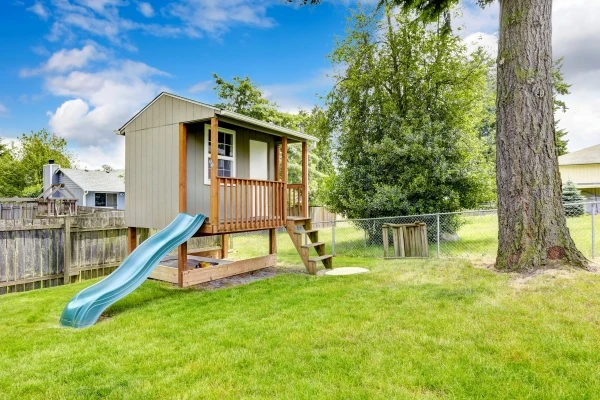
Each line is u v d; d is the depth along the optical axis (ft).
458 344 10.78
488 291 15.89
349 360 9.98
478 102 38.81
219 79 63.82
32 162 88.17
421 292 16.65
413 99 37.40
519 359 9.70
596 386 8.25
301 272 24.43
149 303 16.93
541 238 17.92
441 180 33.60
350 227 45.80
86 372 9.66
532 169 18.26
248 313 14.71
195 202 22.76
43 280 22.29
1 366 10.12
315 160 66.85
